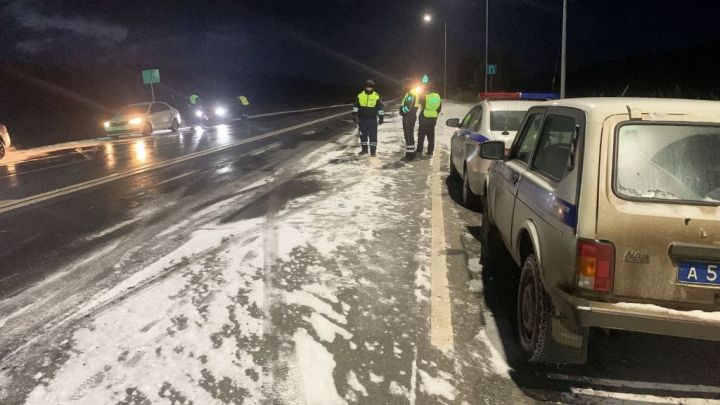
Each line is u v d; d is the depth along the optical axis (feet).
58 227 21.77
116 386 10.26
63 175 35.73
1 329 12.73
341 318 12.94
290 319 12.88
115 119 64.90
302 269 16.17
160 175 33.86
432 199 25.17
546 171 11.46
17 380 10.55
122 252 18.19
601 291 8.81
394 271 15.97
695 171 9.07
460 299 14.01
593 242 8.78
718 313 8.61
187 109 93.09
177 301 14.01
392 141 49.60
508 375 10.56
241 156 41.98
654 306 8.71
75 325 12.82
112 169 37.52
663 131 9.37
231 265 16.60
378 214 22.45
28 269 16.84
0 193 29.78
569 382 10.34
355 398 9.78
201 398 9.82
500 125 22.38
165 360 11.13
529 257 11.24
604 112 9.65
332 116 100.89
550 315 10.04
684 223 8.57
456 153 27.66
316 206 23.97
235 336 12.07
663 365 10.99
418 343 11.76
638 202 8.80
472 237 19.31
